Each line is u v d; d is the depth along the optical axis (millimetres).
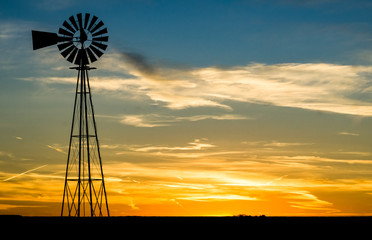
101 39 49844
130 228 55156
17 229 51000
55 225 51344
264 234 55281
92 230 50250
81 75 50000
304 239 51719
